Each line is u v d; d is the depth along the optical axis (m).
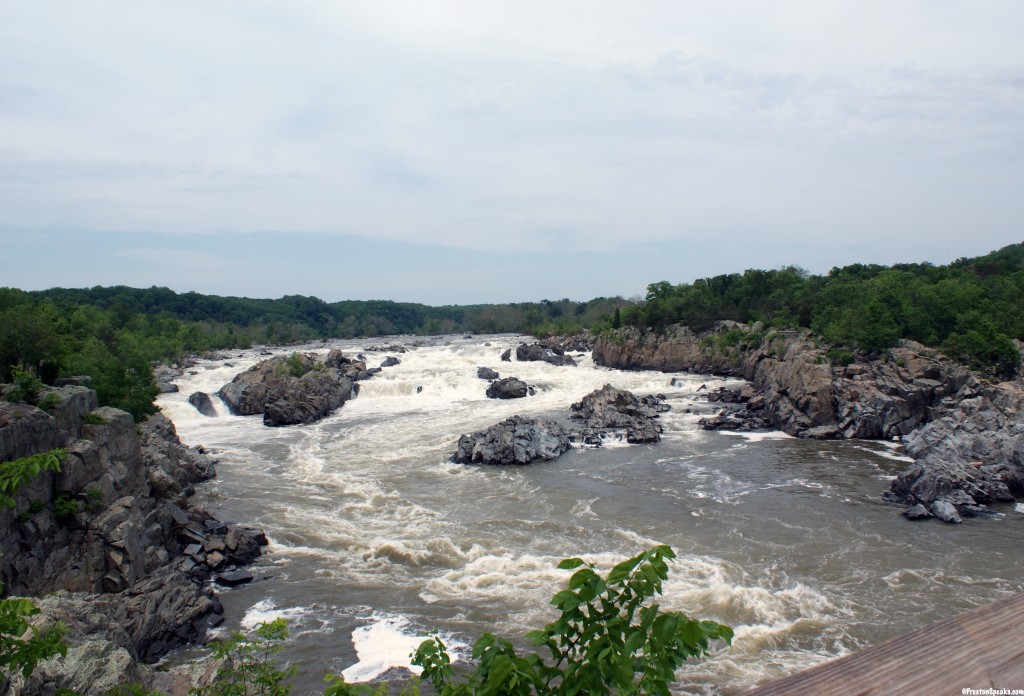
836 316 93.31
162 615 27.84
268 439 67.50
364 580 33.38
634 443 62.34
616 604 5.44
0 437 27.64
